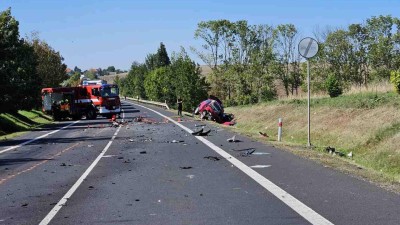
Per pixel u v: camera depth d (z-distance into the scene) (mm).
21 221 7695
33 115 50531
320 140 28547
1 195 10031
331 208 7891
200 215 7734
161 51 117750
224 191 9695
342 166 12594
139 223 7332
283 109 41500
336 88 40125
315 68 61188
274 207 8117
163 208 8305
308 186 9859
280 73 71000
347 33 60531
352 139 25656
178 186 10406
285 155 15055
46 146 21641
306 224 6984
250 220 7312
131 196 9461
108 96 48938
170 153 16875
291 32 73625
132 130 29922
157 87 87750
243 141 20188
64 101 48375
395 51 55531
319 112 34312
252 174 11641
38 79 42062
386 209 7707
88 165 14523
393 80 31422
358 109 30141
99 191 10117
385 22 58250
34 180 11938
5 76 36312
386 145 21953
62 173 13016
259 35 80938
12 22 39344
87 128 33969
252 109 48531
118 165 14258
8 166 14891
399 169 18750
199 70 71688
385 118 25969
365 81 60031
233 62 78625
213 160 14547
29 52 42875
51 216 7977
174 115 50156
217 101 45469
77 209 8461
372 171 11867
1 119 35938
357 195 8828
